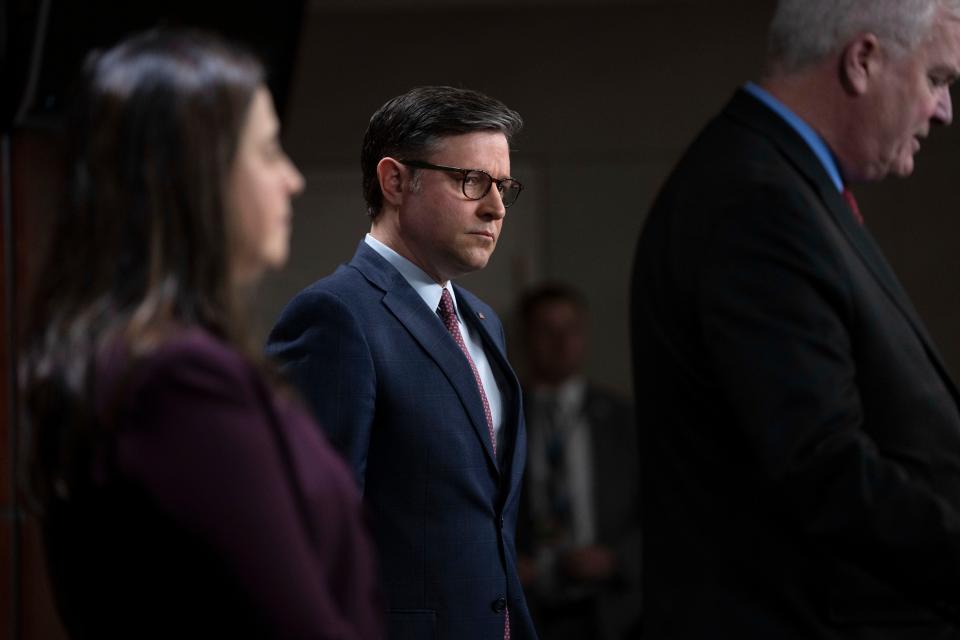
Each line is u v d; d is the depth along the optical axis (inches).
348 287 265.4
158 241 141.8
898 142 223.6
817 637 208.2
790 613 209.8
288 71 438.9
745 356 199.3
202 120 144.2
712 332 204.7
